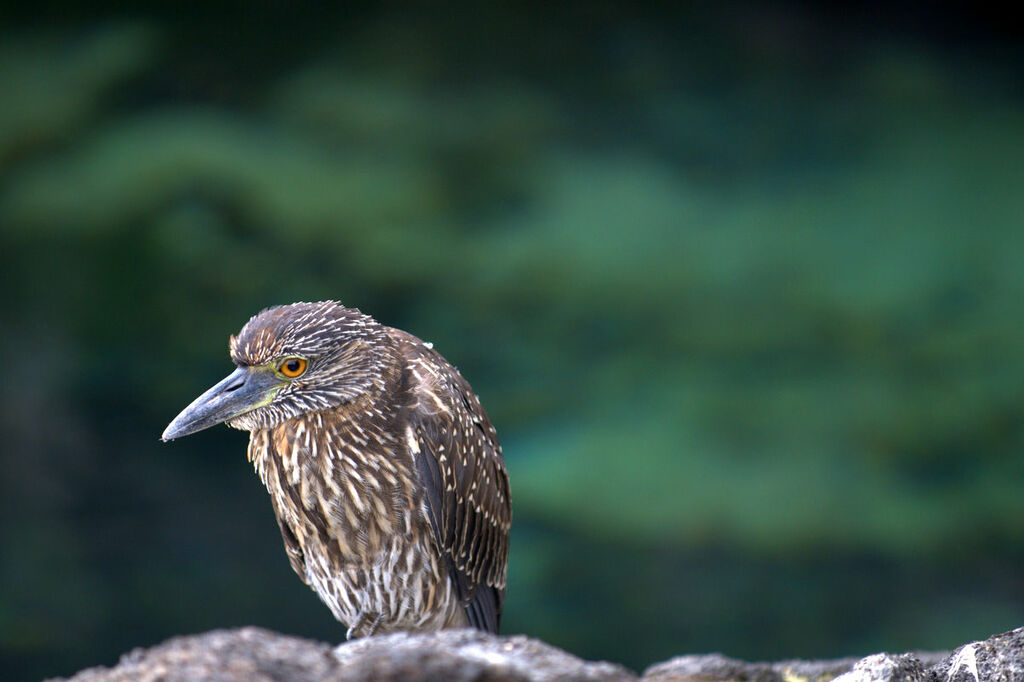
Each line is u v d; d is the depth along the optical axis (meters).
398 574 5.97
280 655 3.62
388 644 4.08
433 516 5.95
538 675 3.85
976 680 4.17
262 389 5.82
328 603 6.27
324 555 6.02
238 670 3.55
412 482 5.87
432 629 6.17
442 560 6.05
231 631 3.74
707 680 5.68
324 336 5.80
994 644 4.24
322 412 5.82
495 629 6.79
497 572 6.68
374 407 5.82
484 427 6.52
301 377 5.80
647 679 5.71
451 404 6.09
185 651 3.63
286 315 5.88
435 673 3.57
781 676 5.81
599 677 3.87
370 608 6.07
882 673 4.16
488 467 6.44
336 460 5.81
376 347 5.91
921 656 5.95
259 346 5.82
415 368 6.04
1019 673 4.12
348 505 5.86
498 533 6.62
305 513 5.95
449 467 6.04
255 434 6.06
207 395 5.86
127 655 3.72
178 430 5.77
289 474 5.89
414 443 5.86
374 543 5.90
